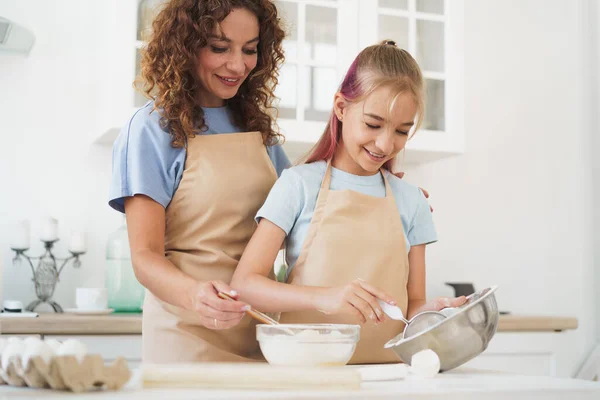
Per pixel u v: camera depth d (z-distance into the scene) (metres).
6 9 2.52
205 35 1.43
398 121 1.42
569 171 3.17
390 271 1.45
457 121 2.68
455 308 1.31
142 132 1.45
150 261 1.34
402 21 2.67
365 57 1.48
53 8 2.56
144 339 1.50
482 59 3.10
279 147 1.72
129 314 2.34
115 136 2.47
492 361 2.54
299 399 0.89
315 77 2.54
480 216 3.04
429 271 2.96
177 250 1.48
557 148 3.16
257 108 1.63
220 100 1.59
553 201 3.14
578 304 3.15
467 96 3.06
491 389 0.98
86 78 2.58
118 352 2.16
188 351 1.43
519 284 3.07
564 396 1.01
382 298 1.22
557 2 3.20
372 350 1.42
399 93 1.41
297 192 1.47
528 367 2.58
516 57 3.14
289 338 1.13
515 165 3.10
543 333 2.60
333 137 1.52
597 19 3.21
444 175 3.00
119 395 0.89
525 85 3.14
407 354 1.21
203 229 1.47
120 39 2.33
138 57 2.34
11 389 0.95
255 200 1.52
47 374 0.92
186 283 1.27
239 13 1.45
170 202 1.48
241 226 1.50
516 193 3.09
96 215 2.58
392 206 1.48
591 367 3.03
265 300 1.33
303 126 2.50
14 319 2.09
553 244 3.13
